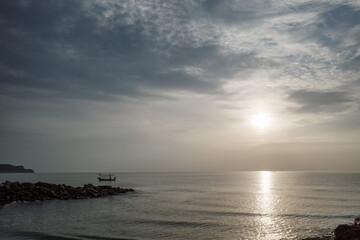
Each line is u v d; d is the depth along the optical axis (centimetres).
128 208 5541
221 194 9131
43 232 3422
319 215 4975
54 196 6612
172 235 3419
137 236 3325
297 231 3716
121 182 17750
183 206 5975
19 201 5972
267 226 4012
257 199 7638
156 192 9619
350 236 2619
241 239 3294
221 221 4328
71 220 4209
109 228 3716
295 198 7950
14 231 3466
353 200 7450
